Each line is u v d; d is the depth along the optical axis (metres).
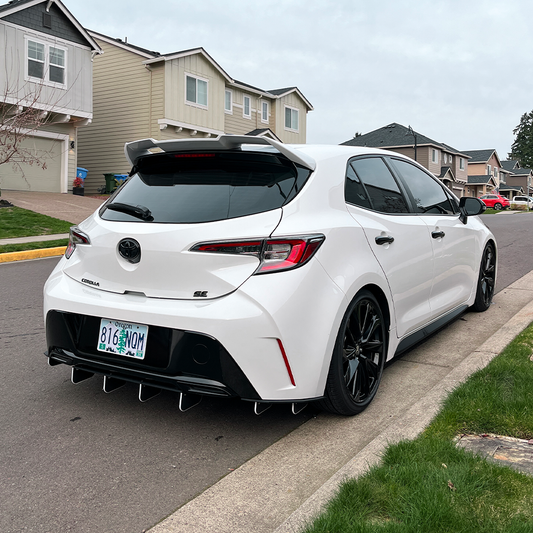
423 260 4.05
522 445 2.67
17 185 21.62
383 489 2.28
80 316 3.17
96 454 2.92
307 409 3.45
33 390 3.83
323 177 3.18
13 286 7.61
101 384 3.96
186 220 2.94
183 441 3.07
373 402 3.54
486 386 3.29
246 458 2.88
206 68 26.17
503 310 5.82
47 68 20.97
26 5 19.98
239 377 2.76
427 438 2.72
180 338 2.81
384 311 3.57
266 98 31.86
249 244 2.78
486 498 2.20
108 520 2.35
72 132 23.25
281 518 2.33
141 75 25.06
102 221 3.22
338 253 3.04
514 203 58.22
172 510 2.42
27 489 2.59
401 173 4.24
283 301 2.75
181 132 25.84
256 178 3.06
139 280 3.00
